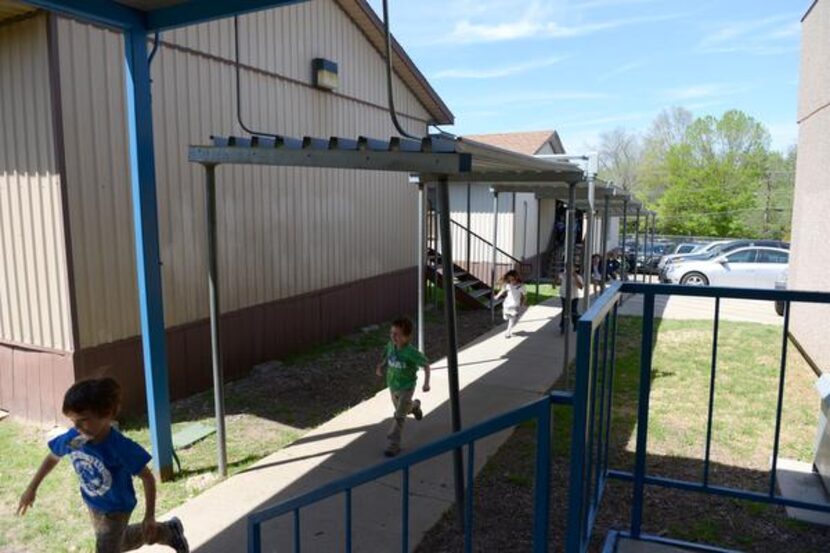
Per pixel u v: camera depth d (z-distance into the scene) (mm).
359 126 10375
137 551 3451
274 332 8312
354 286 10352
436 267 12953
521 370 7637
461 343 9766
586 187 10500
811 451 4855
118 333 5961
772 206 44219
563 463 4574
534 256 21156
